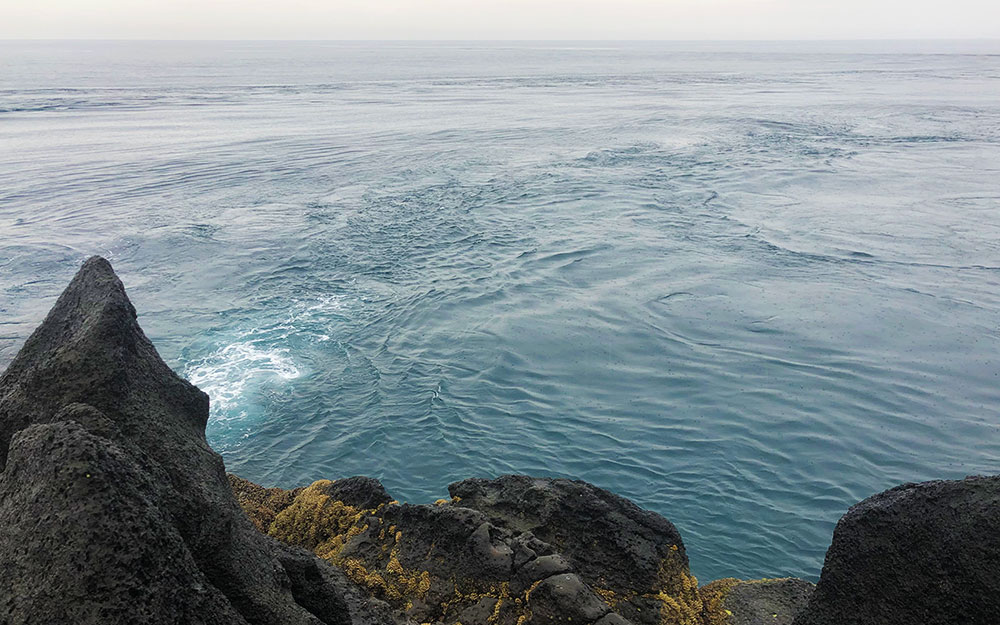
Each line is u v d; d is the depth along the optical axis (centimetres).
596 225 3011
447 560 600
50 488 298
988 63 18150
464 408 1580
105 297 448
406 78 13212
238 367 1777
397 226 3028
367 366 1788
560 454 1410
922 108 7131
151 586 286
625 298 2211
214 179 3931
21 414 401
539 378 1719
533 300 2209
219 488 402
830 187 3631
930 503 420
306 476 1359
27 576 282
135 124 6056
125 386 413
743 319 2039
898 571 420
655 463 1373
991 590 380
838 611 442
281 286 2345
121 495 301
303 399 1627
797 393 1625
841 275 2383
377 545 638
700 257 2584
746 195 3494
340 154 4697
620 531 652
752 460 1373
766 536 1177
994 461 1369
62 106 7462
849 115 6562
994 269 2425
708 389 1652
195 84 11262
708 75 13688
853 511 451
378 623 462
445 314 2111
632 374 1733
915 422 1499
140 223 3048
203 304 2186
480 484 742
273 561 401
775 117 6406
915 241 2736
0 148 4819
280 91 9925
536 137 5397
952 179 3778
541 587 538
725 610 620
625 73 14688
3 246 2723
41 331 457
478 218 3148
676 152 4688
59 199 3456
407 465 1391
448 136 5469
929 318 2027
